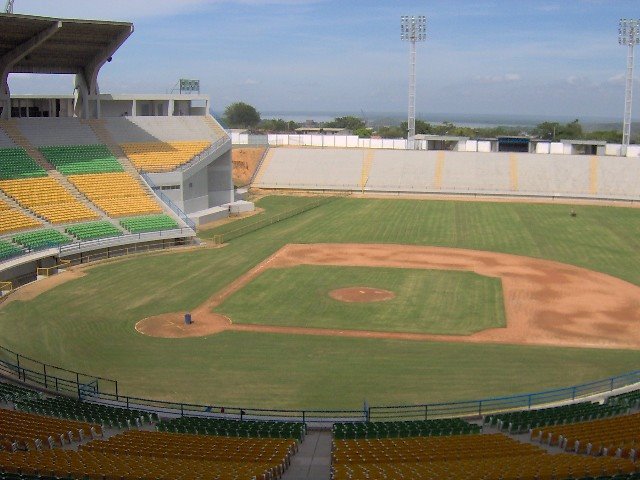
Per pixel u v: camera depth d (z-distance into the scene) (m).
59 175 73.38
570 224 82.19
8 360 37.38
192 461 21.56
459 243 70.75
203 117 95.19
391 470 20.08
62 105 89.94
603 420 26.22
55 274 57.50
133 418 27.34
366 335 42.09
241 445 23.91
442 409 29.77
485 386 34.16
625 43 112.31
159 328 43.38
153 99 90.94
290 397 32.91
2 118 77.56
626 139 115.62
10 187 67.44
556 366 36.91
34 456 21.80
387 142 129.75
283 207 95.62
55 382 33.97
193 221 79.19
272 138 136.75
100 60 81.81
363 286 53.44
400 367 36.81
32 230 62.31
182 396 33.03
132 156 82.44
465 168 112.56
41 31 69.44
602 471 19.66
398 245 69.75
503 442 24.11
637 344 40.53
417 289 52.59
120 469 20.23
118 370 36.38
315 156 119.12
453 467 20.34
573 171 108.31
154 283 54.44
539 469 19.91
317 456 24.14
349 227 80.31
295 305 48.28
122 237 66.38
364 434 25.83
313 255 64.88
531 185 107.44
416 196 107.06
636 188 103.50
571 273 57.94
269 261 62.28
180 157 85.31
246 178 115.94
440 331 42.81
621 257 64.12
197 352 39.12
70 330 42.91
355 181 113.25
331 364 37.28
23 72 78.88
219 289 52.53
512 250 67.25
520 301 49.44
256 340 41.19
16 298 50.09
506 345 40.28
